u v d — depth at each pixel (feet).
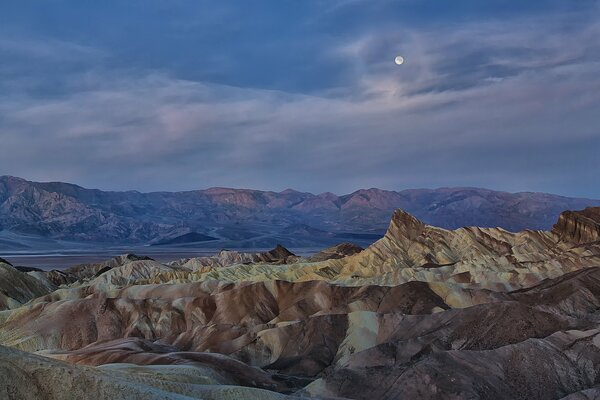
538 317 226.17
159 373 159.33
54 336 290.76
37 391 102.89
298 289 309.83
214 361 204.23
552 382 186.39
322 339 245.45
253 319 296.10
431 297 279.49
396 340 233.35
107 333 296.30
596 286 264.52
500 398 178.40
